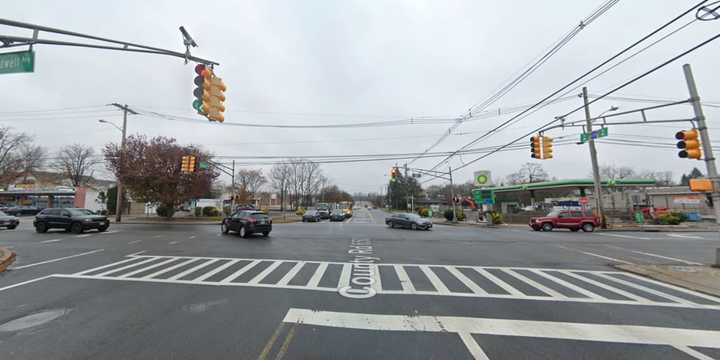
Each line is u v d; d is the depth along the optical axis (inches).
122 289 255.3
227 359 138.4
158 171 1111.6
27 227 865.5
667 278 295.0
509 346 153.6
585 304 221.5
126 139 1145.4
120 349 148.4
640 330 175.0
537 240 624.1
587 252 465.4
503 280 290.4
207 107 298.2
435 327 177.0
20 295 238.2
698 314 202.1
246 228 649.6
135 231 774.5
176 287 261.3
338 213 1454.2
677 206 1298.0
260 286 264.8
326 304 216.8
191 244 536.7
